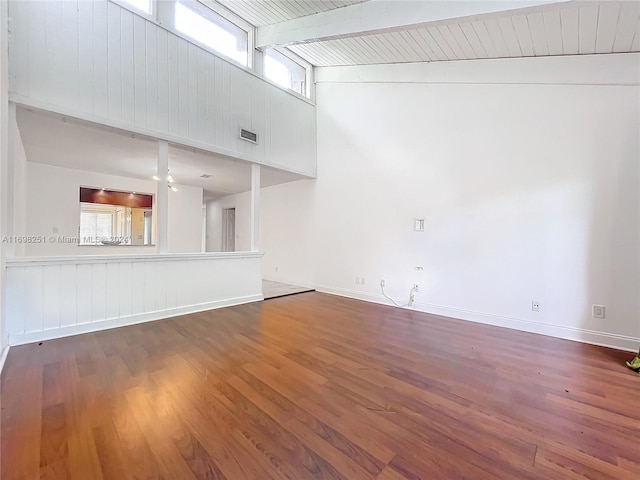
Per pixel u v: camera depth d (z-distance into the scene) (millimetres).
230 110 4363
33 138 3783
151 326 3434
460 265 3941
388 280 4688
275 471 1330
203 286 4180
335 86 5410
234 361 2490
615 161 2941
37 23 2787
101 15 3168
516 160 3504
